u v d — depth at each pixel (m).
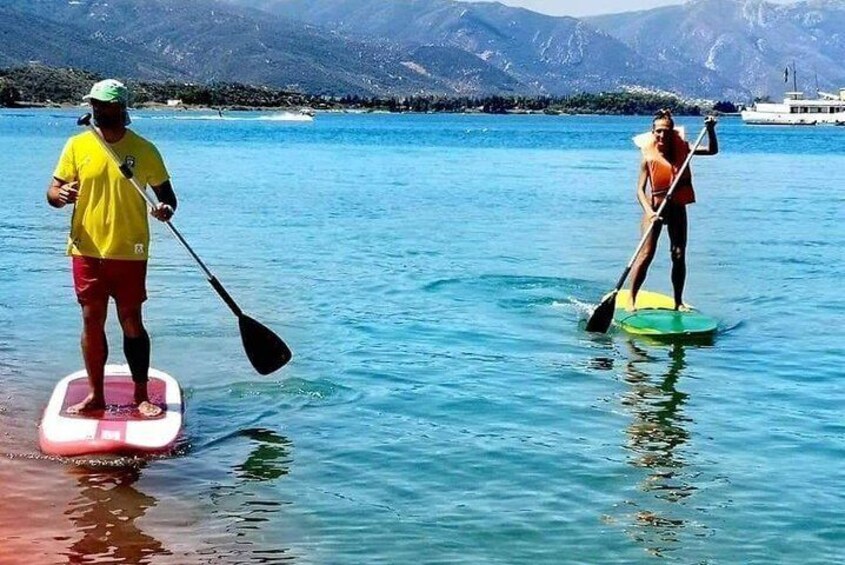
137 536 6.30
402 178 38.16
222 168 42.41
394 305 13.22
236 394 9.18
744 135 112.88
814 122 164.75
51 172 36.12
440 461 7.57
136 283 7.91
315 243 19.14
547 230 21.83
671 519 6.60
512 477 7.28
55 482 7.11
